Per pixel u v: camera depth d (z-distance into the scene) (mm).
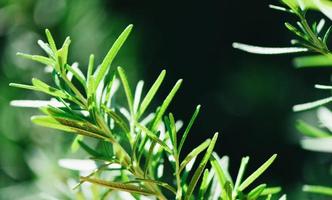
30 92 762
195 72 1122
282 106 1046
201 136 1103
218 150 1091
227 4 1127
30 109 736
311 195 351
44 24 800
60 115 240
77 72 252
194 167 676
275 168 992
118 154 254
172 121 243
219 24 1132
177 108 1129
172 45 1097
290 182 958
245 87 1078
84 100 249
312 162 792
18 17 804
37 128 710
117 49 239
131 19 994
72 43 797
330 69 1008
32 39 798
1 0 794
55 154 666
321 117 295
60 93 245
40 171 620
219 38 1134
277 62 1079
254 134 1062
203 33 1126
